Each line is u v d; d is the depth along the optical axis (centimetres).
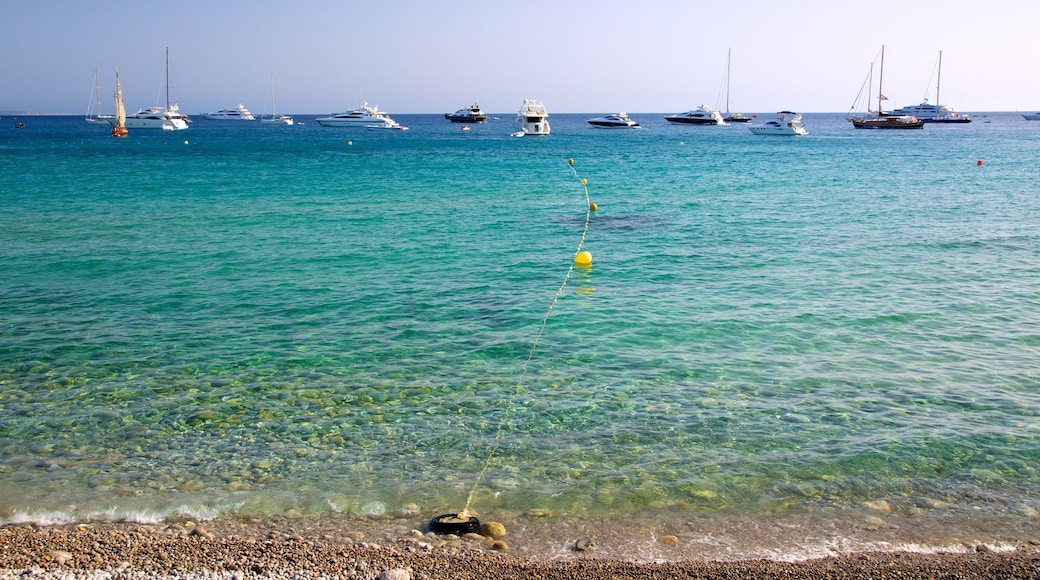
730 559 633
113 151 6800
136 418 927
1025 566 621
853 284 1584
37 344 1198
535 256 1905
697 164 5378
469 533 677
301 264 1802
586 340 1221
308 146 8050
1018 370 1072
